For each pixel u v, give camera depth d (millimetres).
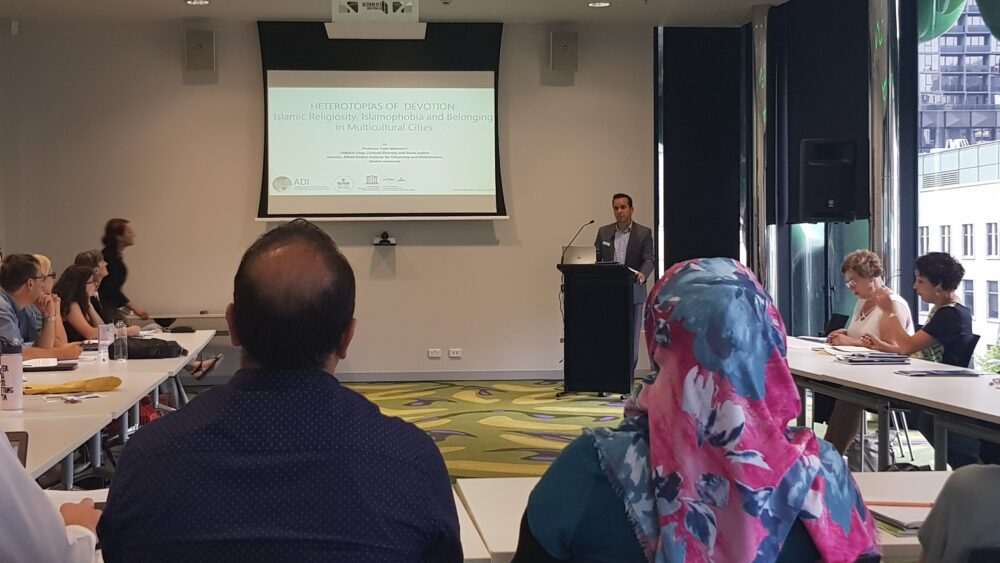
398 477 1190
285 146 8211
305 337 1207
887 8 6121
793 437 1321
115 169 8234
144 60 8242
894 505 1960
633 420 1345
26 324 5125
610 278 6812
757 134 7844
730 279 1278
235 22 8273
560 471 1331
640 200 8586
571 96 8523
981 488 1497
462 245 8477
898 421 5609
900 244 6367
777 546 1216
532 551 1320
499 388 7906
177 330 6504
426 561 1227
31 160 8180
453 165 8336
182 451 1159
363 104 8273
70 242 8195
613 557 1282
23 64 8148
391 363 8430
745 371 1233
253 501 1139
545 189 8516
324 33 8227
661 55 8602
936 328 4438
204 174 8289
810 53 7684
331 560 1131
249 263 1232
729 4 7793
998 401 3164
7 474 1347
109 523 1176
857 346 4859
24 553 1359
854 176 6574
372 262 8414
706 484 1226
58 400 3221
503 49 8477
